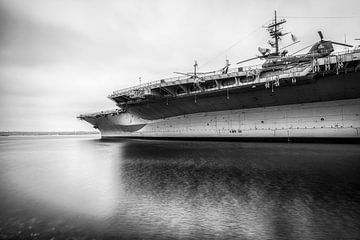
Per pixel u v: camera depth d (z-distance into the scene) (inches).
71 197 277.9
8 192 301.3
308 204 238.5
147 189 306.3
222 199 260.4
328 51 845.8
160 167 462.6
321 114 844.0
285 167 423.2
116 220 209.8
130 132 1540.4
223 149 731.4
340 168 402.3
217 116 1091.3
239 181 334.6
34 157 700.7
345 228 185.6
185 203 250.5
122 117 1509.6
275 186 304.8
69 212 230.8
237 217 211.8
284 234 178.5
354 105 788.6
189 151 708.7
